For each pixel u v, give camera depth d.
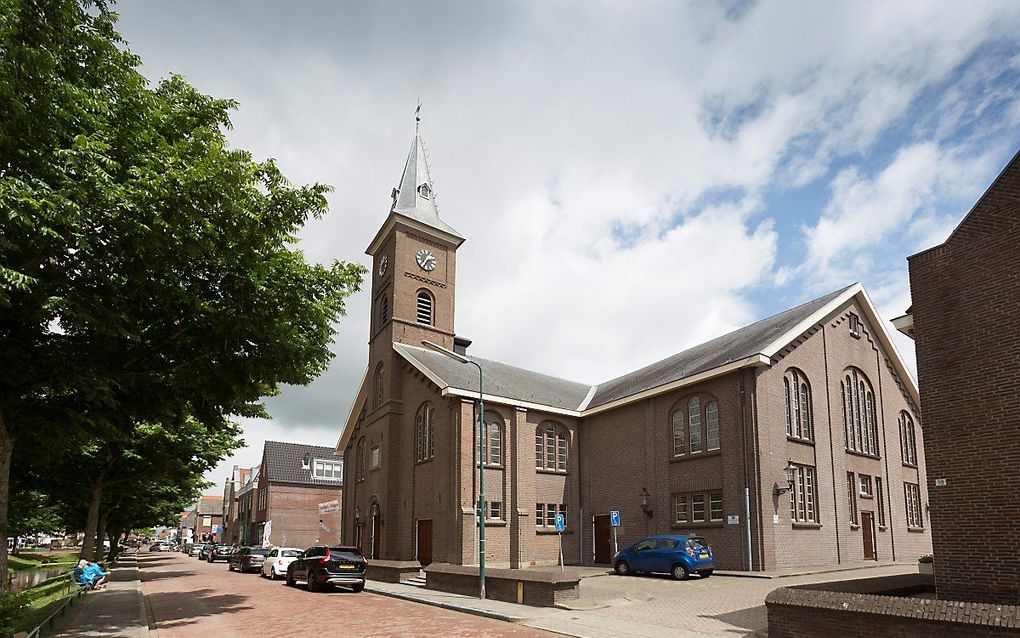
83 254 11.18
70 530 44.94
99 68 12.10
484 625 14.70
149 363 13.81
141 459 28.28
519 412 30.98
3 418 12.42
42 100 10.23
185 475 30.86
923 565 18.02
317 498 60.16
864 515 27.73
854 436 28.33
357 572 23.16
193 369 14.56
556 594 16.86
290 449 62.59
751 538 23.27
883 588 14.08
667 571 22.30
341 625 14.87
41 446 15.83
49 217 9.73
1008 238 11.98
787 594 11.16
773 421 24.66
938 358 12.63
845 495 26.77
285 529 58.09
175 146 11.78
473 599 18.75
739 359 24.53
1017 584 11.02
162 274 12.07
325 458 63.22
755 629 13.18
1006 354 11.70
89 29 12.11
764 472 23.67
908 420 31.92
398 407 34.91
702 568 22.00
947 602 9.20
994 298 12.01
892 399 31.02
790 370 26.19
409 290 37.03
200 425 28.41
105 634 13.56
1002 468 11.46
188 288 13.04
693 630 13.21
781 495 24.08
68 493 28.92
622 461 30.39
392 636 13.36
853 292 29.44
